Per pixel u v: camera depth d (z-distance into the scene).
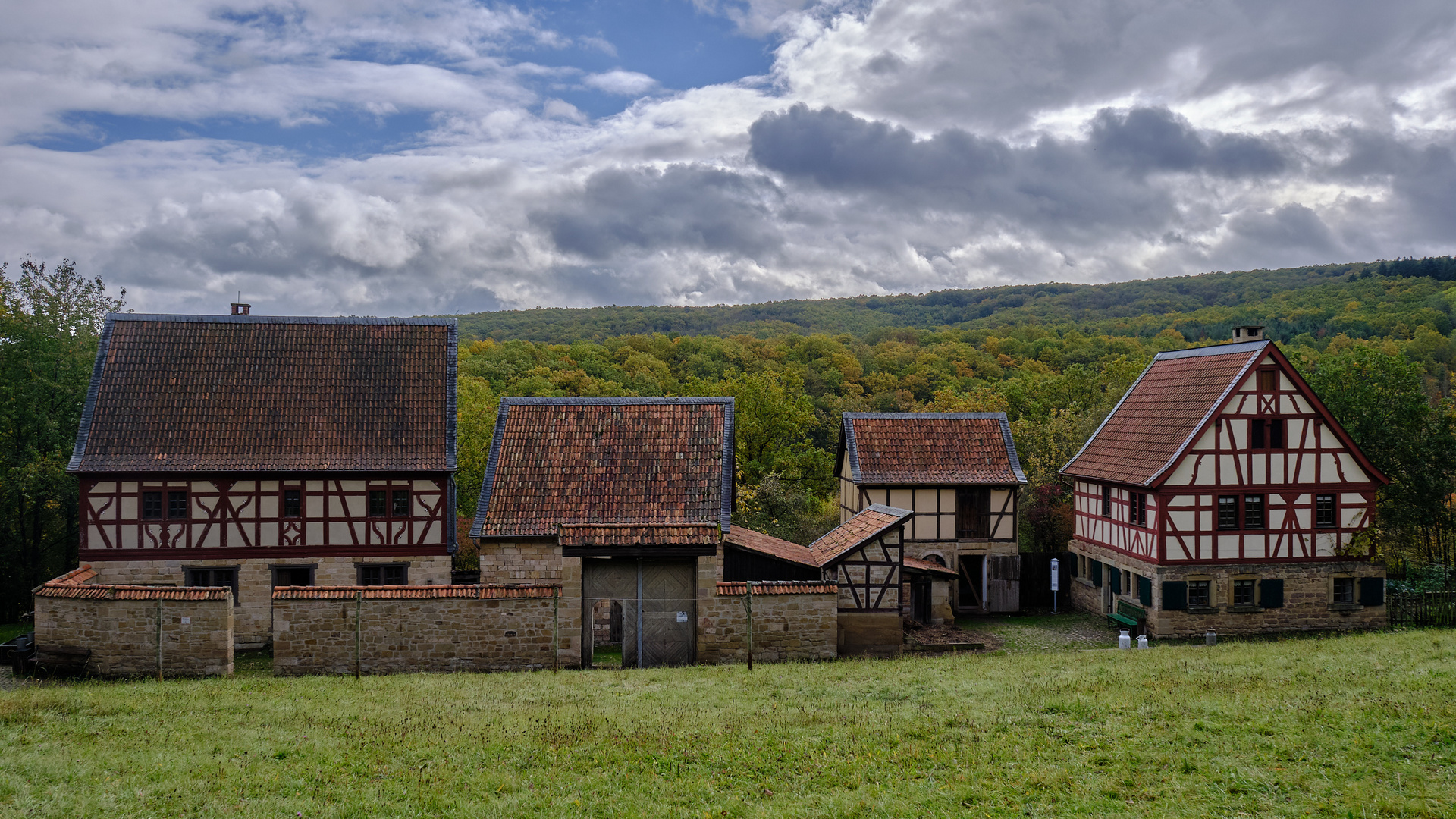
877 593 23.14
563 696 17.00
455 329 29.73
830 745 13.10
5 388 34.75
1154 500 27.41
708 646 21.77
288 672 20.36
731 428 26.31
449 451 27.19
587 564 21.92
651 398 27.09
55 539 37.91
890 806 10.63
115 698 16.73
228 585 26.36
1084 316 154.12
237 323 28.80
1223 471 27.36
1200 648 22.75
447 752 12.99
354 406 27.67
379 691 17.62
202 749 13.19
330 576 26.67
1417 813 9.98
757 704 16.00
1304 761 11.65
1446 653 19.08
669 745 13.12
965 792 10.99
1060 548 37.97
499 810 10.73
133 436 26.08
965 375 90.44
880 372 92.50
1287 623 27.48
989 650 25.30
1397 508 34.09
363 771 12.19
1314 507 27.69
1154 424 30.03
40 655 20.53
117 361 27.34
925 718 14.43
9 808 10.50
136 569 25.83
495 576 23.78
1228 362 28.67
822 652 21.97
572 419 26.36
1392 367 34.75
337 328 29.27
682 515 24.19
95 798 10.91
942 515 32.16
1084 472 32.09
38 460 34.69
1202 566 27.23
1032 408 56.88
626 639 21.98
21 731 14.03
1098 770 11.72
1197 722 13.47
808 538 37.59
